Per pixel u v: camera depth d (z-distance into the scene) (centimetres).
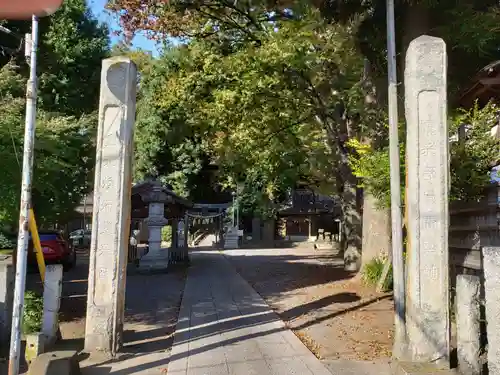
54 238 1780
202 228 4428
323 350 741
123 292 727
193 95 1706
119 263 714
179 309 1069
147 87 2908
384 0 990
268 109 1491
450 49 1009
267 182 2758
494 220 775
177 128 3038
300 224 4453
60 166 925
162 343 778
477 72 963
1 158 811
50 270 725
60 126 901
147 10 1248
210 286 1433
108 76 736
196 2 1290
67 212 1391
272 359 685
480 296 607
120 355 696
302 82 1383
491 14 895
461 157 852
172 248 2167
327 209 4019
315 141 1747
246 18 1420
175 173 3438
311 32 1199
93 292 707
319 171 1983
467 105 1030
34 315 783
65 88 1260
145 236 3503
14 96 907
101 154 724
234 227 3672
